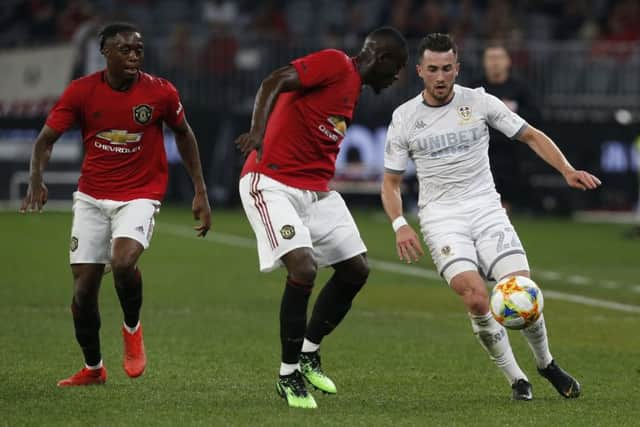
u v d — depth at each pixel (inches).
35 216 3102.9
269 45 3464.6
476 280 1019.9
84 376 1057.5
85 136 1043.3
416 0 4010.8
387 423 903.1
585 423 916.0
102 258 1053.2
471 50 3442.4
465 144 1058.1
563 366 1202.6
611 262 2310.5
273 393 1029.8
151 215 1046.4
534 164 3388.3
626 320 1557.6
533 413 954.7
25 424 885.2
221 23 3666.3
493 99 1069.8
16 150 3336.6
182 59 3447.3
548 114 3457.2
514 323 970.1
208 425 885.8
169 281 1898.4
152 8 4104.3
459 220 1052.5
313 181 1019.9
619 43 3597.4
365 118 3388.3
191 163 1082.7
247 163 1032.2
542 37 4005.9
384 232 2815.0
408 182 3319.4
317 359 1047.6
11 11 3895.2
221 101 3447.3
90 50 3257.9
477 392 1055.0
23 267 2036.2
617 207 3430.1
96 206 1045.8
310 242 991.6
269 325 1461.6
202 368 1152.8
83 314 1042.1
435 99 1061.8
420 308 1657.2
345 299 1047.0
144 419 904.9
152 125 1041.5
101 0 4042.8
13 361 1173.7
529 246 2600.9
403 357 1242.0
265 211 997.8
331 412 947.3
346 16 4033.0
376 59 1023.6
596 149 3417.8
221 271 2050.9
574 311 1642.5
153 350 1255.5
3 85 3316.9
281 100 1020.5
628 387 1086.4
